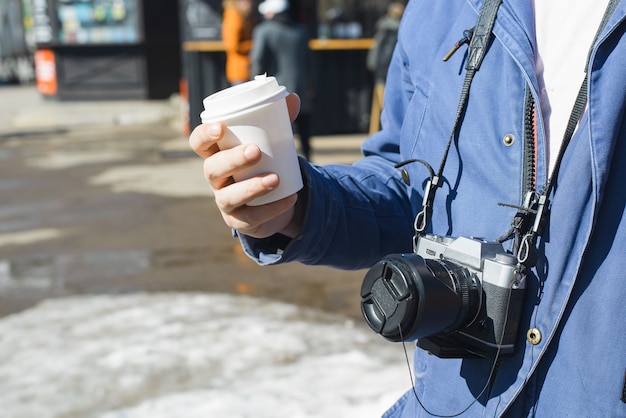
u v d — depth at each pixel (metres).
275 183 1.09
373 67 9.38
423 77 1.25
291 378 3.27
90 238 5.80
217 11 9.59
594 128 0.98
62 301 4.39
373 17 10.00
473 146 1.14
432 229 1.21
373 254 1.34
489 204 1.12
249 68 7.87
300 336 3.74
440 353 1.11
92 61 15.25
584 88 1.02
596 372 1.00
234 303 4.27
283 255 1.24
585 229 1.00
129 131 12.75
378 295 1.10
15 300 4.43
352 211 1.29
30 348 3.68
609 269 0.99
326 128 10.37
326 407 3.00
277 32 7.09
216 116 1.10
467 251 1.09
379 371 3.33
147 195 7.34
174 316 4.07
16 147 11.10
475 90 1.14
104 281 4.74
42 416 3.00
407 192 1.32
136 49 15.20
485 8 1.15
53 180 8.34
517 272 1.04
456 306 1.06
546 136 1.09
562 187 1.02
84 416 3.00
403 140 1.29
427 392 1.22
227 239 5.69
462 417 1.15
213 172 1.11
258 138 1.11
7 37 21.73
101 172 8.76
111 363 3.47
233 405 3.04
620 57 0.98
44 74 15.33
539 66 1.12
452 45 1.20
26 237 5.89
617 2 0.99
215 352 3.56
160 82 15.55
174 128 13.01
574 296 1.02
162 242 5.63
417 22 1.30
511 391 1.07
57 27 15.05
